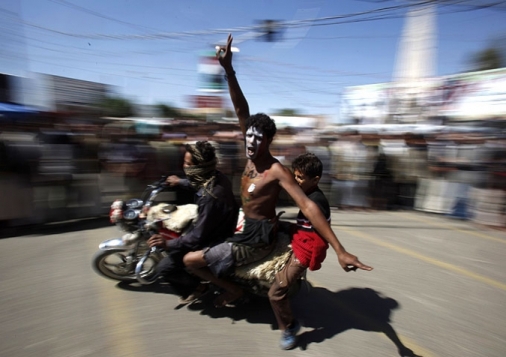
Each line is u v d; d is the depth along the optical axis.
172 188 3.67
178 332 2.93
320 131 9.05
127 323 3.03
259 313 3.25
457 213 6.94
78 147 6.00
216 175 3.00
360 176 7.40
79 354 2.62
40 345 2.71
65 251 4.61
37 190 5.53
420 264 4.58
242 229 2.84
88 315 3.13
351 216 7.02
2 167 5.13
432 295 3.74
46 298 3.40
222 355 2.68
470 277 4.21
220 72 8.01
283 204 7.54
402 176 7.54
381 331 3.06
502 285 4.02
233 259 2.81
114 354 2.64
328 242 2.58
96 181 6.14
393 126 11.28
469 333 3.07
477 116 10.72
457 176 6.92
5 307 3.22
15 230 5.39
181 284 3.21
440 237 5.74
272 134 2.70
